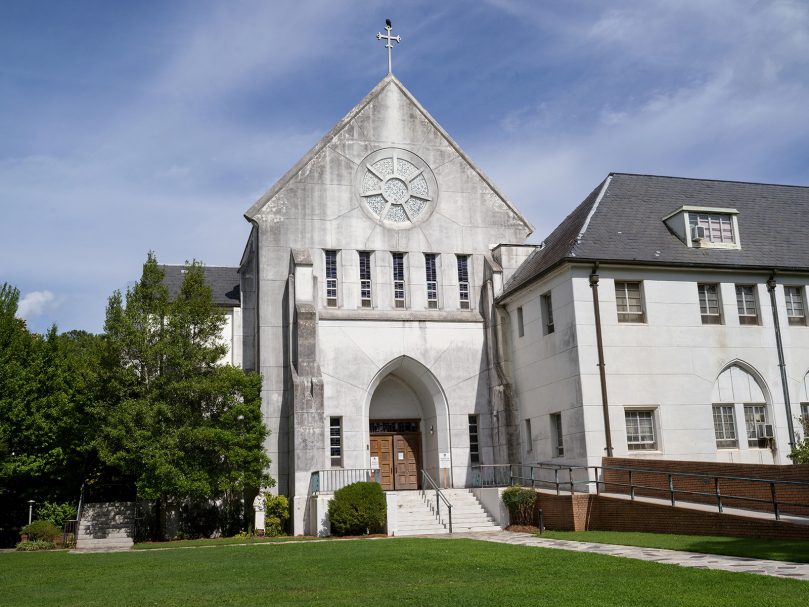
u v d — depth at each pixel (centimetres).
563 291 2684
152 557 1967
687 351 2678
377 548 1895
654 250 2736
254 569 1574
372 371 3055
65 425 2984
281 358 3016
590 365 2572
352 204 3203
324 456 2827
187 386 2692
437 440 3142
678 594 1064
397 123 3331
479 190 3369
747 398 2733
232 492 2917
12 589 1423
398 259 3244
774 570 1242
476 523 2584
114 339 2781
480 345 3200
